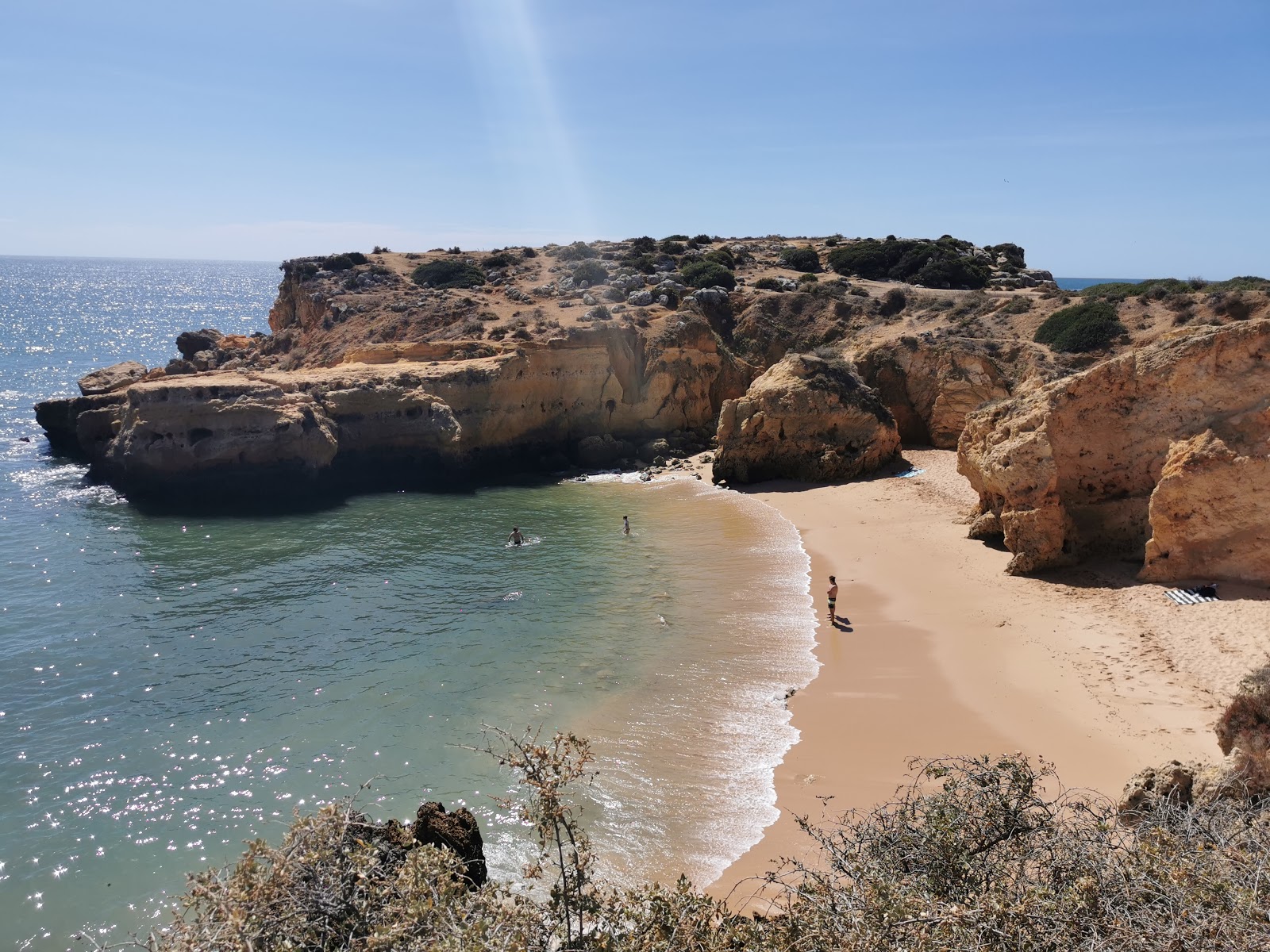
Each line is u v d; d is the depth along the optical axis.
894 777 16.75
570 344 53.03
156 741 19.44
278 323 79.38
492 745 18.86
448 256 86.50
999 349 52.19
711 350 57.59
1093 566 27.47
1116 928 6.39
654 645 24.25
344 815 8.74
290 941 6.91
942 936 6.53
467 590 29.53
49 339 137.62
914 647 23.22
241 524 38.72
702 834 15.31
